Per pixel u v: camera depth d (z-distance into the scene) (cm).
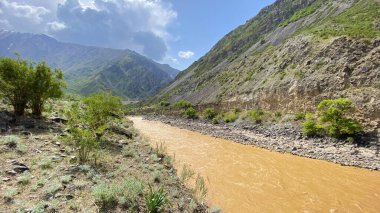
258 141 3092
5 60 1797
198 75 12862
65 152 1329
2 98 1928
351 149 2475
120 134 2173
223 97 6244
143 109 10081
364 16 4700
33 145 1327
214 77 9156
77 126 1802
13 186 878
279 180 1753
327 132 2922
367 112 2806
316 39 4409
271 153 2539
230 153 2519
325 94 3438
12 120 1677
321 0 9481
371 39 3534
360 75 3216
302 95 3772
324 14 7544
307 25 7831
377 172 1927
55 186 902
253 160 2255
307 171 1956
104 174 1131
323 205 1391
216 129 4281
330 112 2844
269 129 3703
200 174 1797
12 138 1279
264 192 1538
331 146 2630
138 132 2945
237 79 6500
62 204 812
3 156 1120
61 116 2116
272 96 4406
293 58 4647
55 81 2052
